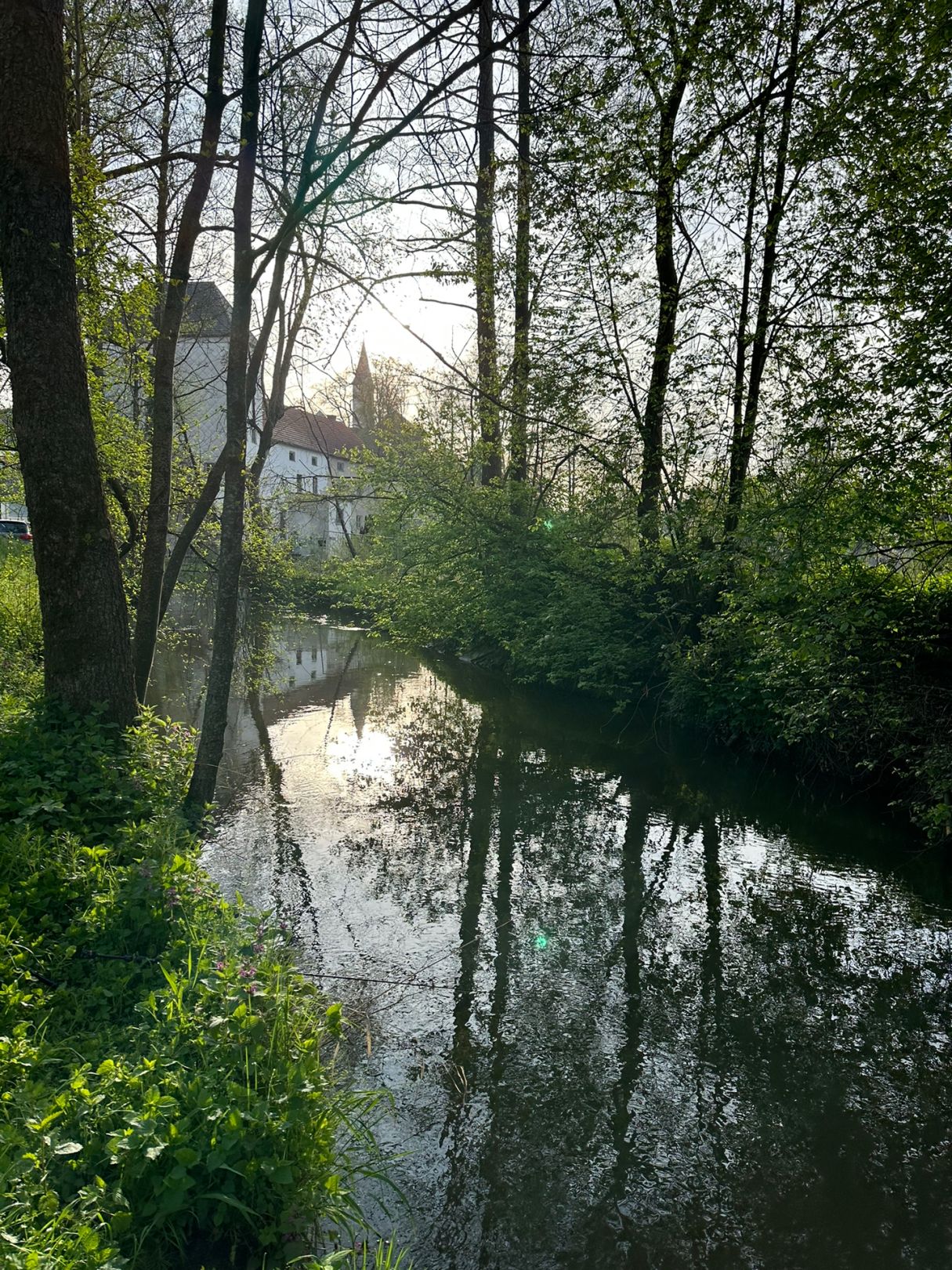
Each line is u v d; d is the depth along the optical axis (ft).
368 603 62.49
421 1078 14.40
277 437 113.09
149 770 19.81
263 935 16.29
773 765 33.37
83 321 27.55
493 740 39.09
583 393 40.57
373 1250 10.56
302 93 25.95
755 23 32.63
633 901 22.18
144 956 13.88
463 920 20.67
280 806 28.50
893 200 29.07
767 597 26.81
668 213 38.34
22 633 40.09
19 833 15.21
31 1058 10.28
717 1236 11.40
